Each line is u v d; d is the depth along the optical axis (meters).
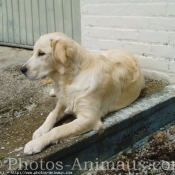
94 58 3.21
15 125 3.30
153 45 4.35
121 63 3.53
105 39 4.92
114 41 4.81
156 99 3.68
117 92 3.32
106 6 4.75
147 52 4.45
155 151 3.28
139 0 4.34
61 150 2.63
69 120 3.24
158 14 4.18
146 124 3.50
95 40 5.07
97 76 3.06
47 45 3.00
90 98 2.98
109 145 3.12
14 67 5.46
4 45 7.71
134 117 3.26
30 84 4.55
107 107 3.25
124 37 4.66
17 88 4.43
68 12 6.07
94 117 2.96
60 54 2.89
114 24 4.73
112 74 3.26
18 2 7.01
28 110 3.71
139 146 3.38
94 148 2.97
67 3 6.03
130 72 3.56
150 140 3.50
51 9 6.38
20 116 3.54
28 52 6.80
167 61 4.24
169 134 3.62
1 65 5.67
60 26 6.32
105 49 4.97
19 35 7.24
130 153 3.25
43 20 6.62
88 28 5.11
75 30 6.05
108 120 3.14
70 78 3.04
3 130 3.19
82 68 3.06
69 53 2.92
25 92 4.27
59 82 3.09
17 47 7.40
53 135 2.71
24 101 3.98
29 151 2.55
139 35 4.47
